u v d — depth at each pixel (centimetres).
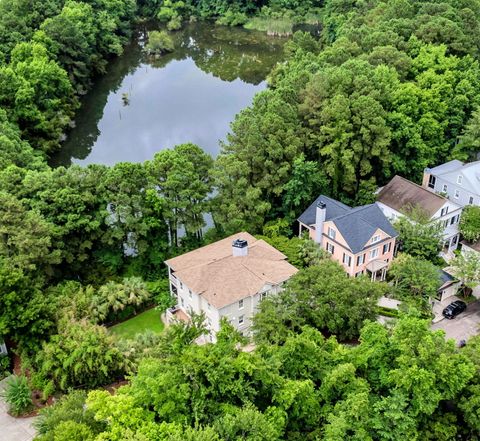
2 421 4428
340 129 6888
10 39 9894
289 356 3850
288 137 6669
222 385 3434
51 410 3988
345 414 3484
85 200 5759
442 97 8112
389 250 6097
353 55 9044
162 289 5903
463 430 3744
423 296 5606
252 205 6262
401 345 3697
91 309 5250
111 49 12938
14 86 8512
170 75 12700
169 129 10050
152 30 15800
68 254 5759
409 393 3594
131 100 11306
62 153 9325
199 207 6075
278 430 3419
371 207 6181
